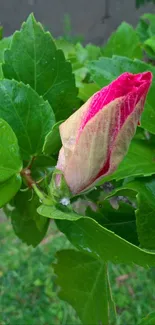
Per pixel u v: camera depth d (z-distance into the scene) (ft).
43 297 1.66
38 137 0.41
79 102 0.52
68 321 1.58
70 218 0.33
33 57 0.44
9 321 1.60
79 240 0.36
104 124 0.31
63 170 0.35
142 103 0.31
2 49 0.51
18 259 1.81
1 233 1.94
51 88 0.45
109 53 0.62
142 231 0.38
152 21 0.64
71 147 0.34
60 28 2.52
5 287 1.72
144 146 0.44
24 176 0.39
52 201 0.36
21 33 0.44
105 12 2.16
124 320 1.54
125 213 0.42
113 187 0.49
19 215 0.49
